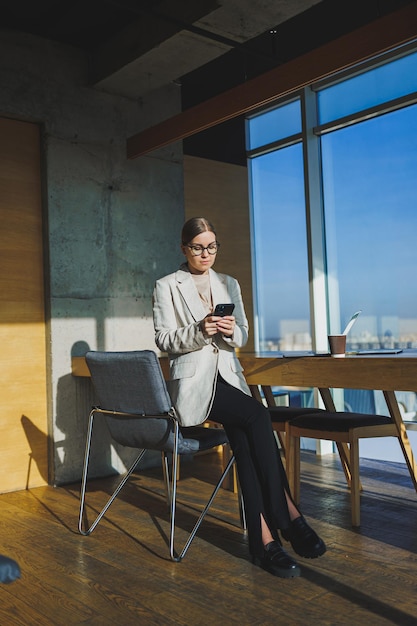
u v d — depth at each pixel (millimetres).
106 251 4293
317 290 4637
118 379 2652
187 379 2637
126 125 4449
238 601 2115
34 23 3920
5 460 3877
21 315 3986
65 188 4117
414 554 2490
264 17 3426
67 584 2314
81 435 4113
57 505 3482
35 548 2736
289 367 2854
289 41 4383
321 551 2420
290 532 2473
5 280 3934
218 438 2787
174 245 4664
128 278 4398
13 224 3979
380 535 2734
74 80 4195
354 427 2879
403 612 1981
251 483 2469
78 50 4219
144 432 2688
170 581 2309
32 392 4008
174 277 2850
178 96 4773
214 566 2447
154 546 2703
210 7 3346
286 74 3318
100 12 3803
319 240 4660
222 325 2566
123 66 3973
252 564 2459
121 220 4383
